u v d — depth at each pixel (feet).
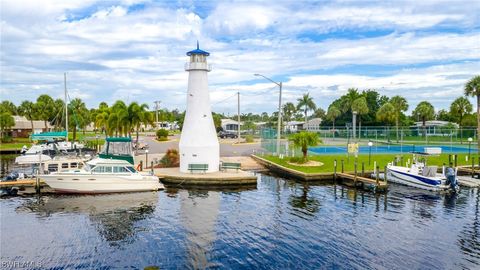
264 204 82.58
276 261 51.57
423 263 51.01
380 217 72.23
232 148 203.72
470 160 137.08
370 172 112.27
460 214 74.49
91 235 61.98
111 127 175.94
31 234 62.28
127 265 50.16
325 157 144.36
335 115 338.34
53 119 273.54
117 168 94.89
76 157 117.50
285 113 436.35
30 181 93.91
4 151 185.68
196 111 113.39
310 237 60.95
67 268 49.19
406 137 230.48
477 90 175.32
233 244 57.93
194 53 112.57
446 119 359.66
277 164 129.29
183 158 113.39
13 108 331.57
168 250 55.47
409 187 101.30
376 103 349.00
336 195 91.71
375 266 50.06
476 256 53.42
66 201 85.05
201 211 76.74
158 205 81.76
